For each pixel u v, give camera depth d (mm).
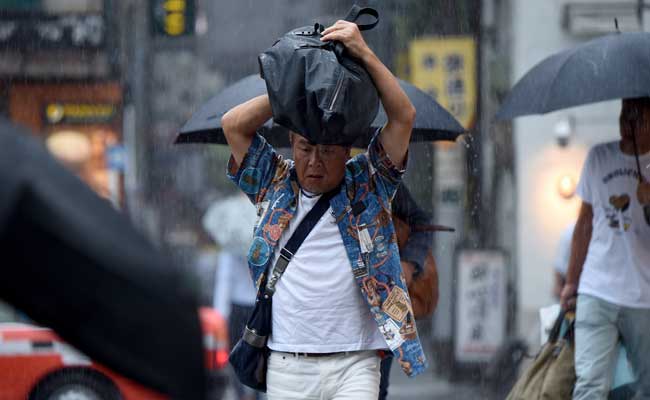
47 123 49812
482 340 34406
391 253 12445
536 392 16906
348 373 12367
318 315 12305
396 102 12023
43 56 49594
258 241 12508
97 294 5695
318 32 12109
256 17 52000
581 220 17188
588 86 17203
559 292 23000
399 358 12219
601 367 16516
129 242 5809
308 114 11609
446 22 40531
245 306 25469
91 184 6000
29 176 5695
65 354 25312
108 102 50250
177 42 50969
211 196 52562
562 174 38531
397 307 12344
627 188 16625
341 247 12352
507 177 39062
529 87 18188
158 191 52156
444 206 39719
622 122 16875
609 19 37875
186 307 5871
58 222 5664
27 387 25422
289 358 12453
